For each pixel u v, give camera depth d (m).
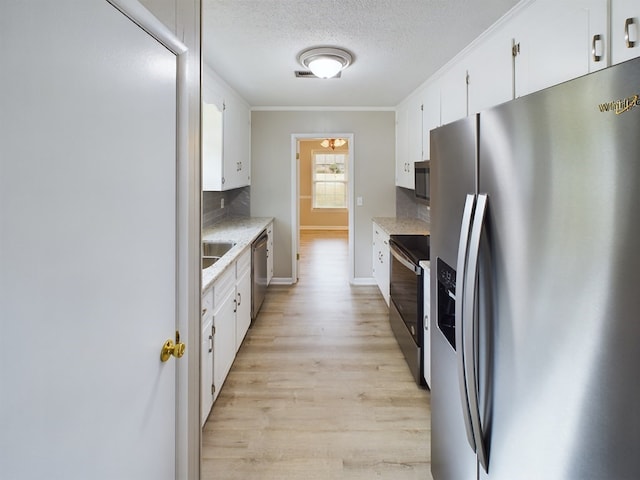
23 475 0.65
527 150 0.89
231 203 5.04
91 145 0.82
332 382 2.63
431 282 1.65
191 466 1.37
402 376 2.72
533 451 0.89
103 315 0.87
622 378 0.66
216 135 3.48
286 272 5.15
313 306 4.26
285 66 3.06
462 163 1.25
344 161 10.75
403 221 4.61
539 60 1.72
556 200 0.80
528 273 0.89
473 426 1.11
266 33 2.37
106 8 0.87
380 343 3.28
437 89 3.21
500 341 1.01
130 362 0.99
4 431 0.61
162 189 1.16
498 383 1.02
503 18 2.01
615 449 0.68
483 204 1.07
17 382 0.64
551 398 0.83
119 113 0.92
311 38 2.45
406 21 2.16
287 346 3.22
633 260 0.64
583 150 0.73
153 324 1.11
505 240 0.98
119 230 0.93
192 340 1.36
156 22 1.07
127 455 0.98
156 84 1.11
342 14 2.10
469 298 1.09
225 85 3.58
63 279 0.74
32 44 0.66
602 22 1.32
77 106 0.78
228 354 2.56
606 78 0.68
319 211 10.77
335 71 2.86
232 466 1.85
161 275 1.16
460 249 1.17
